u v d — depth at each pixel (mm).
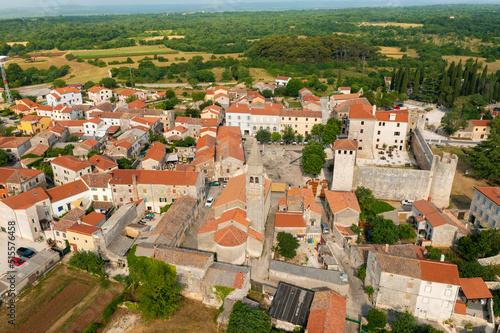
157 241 88750
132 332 75125
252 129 181375
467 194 125062
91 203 114562
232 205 97312
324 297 76500
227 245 87562
